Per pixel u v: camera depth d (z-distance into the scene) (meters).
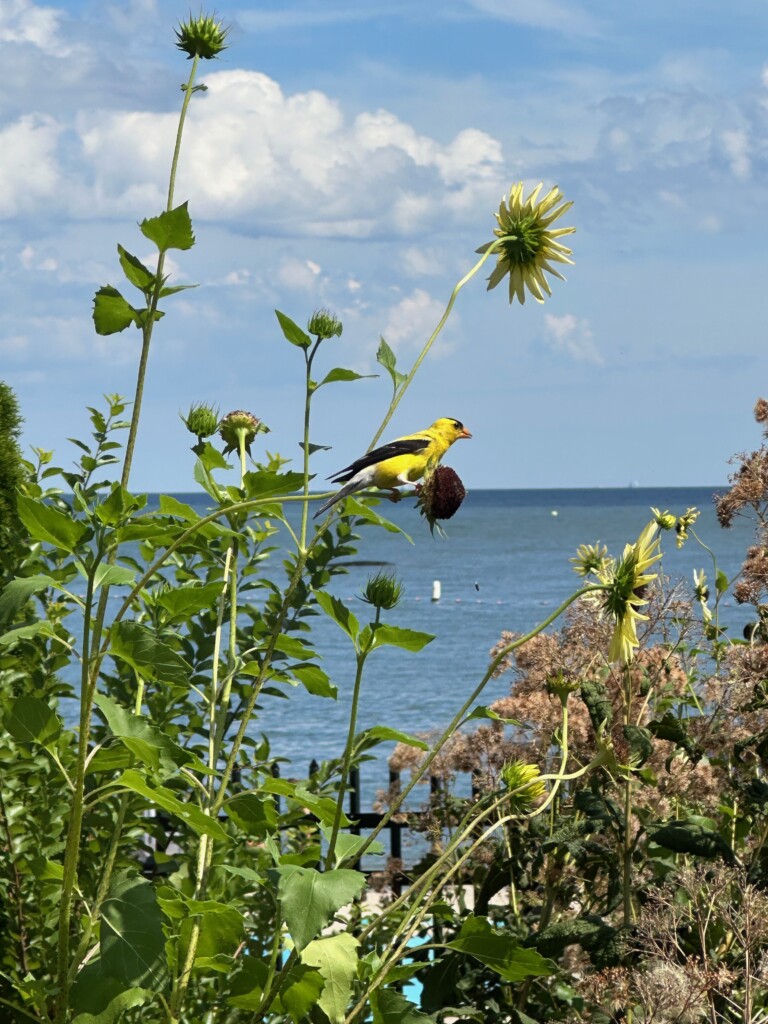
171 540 3.72
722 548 75.94
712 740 4.94
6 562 4.43
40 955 4.02
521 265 3.39
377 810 5.83
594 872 4.94
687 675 5.42
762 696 4.73
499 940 3.21
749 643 5.31
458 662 31.09
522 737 5.22
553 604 48.94
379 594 3.18
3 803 4.05
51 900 3.99
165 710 4.36
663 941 3.97
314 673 3.35
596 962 4.03
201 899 3.24
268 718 21.89
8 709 2.69
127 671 4.50
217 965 3.01
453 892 5.10
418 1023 3.04
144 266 2.84
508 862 4.62
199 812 2.61
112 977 2.63
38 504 2.58
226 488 3.63
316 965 3.00
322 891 2.79
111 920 2.66
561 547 99.19
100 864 4.14
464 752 5.36
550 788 4.64
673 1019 3.65
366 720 21.48
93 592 2.64
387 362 3.34
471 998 4.48
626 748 4.43
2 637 2.63
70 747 4.47
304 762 17.23
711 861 4.24
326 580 4.45
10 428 5.32
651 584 4.82
